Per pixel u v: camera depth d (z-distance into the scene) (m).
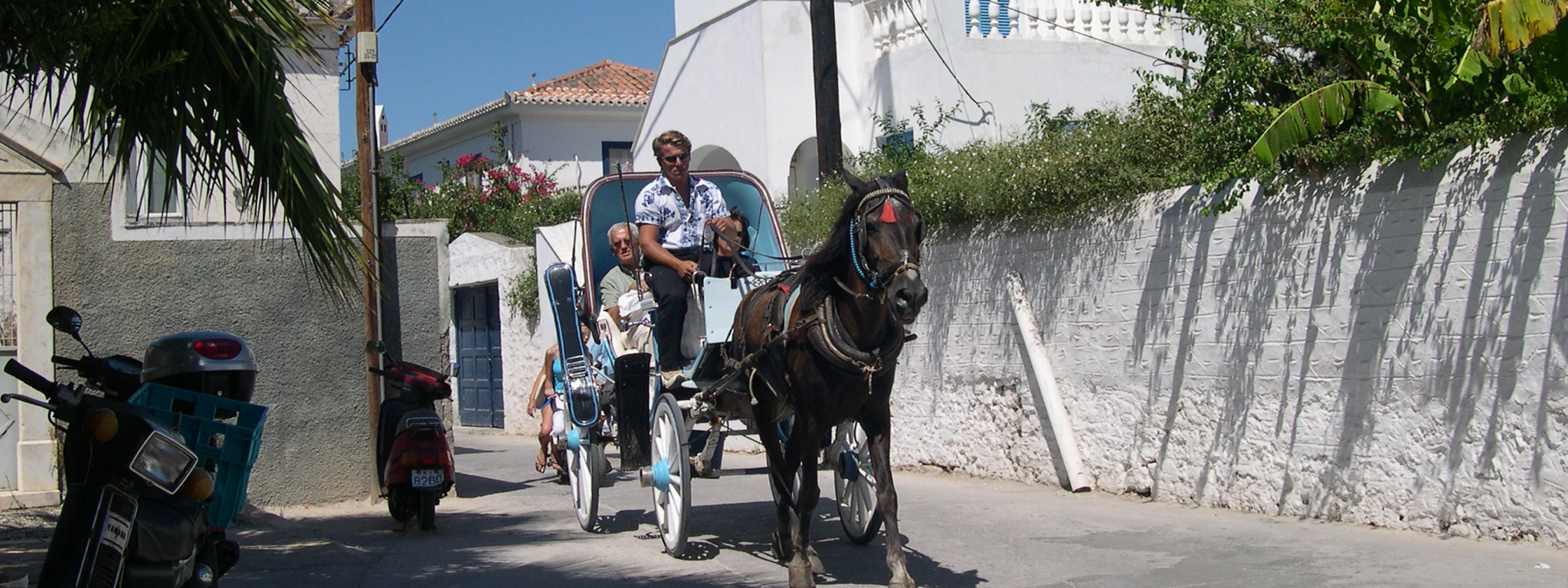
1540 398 6.66
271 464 10.09
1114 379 9.70
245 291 10.01
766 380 6.57
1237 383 8.58
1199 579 6.43
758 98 16.80
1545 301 6.62
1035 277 10.55
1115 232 9.69
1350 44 7.52
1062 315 10.25
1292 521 8.02
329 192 5.56
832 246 5.99
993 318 11.09
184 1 5.11
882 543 7.93
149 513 4.38
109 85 5.14
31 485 9.18
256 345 10.03
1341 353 7.82
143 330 9.66
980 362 11.27
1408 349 7.41
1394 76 7.44
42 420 9.23
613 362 8.41
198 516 4.55
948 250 11.67
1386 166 7.55
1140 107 9.84
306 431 10.20
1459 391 7.11
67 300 9.42
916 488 10.88
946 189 11.08
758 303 6.83
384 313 10.79
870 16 16.50
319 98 10.32
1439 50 7.04
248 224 9.98
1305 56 8.36
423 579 6.90
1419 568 6.38
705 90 17.94
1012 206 10.59
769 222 9.07
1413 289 7.37
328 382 10.30
